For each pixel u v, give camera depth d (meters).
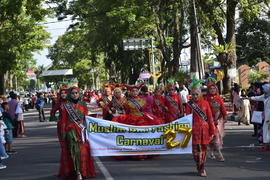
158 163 11.50
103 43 40.78
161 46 35.56
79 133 9.47
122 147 11.17
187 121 11.23
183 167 10.83
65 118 9.52
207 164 11.17
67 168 9.48
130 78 48.69
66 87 9.80
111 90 16.30
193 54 32.22
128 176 9.80
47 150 15.27
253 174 9.74
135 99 12.38
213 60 41.00
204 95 12.06
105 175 9.95
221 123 11.93
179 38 34.94
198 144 9.66
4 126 13.57
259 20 53.56
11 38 32.84
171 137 11.21
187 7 29.52
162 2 31.50
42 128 26.41
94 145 11.02
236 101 22.34
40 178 10.09
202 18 29.59
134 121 12.23
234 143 15.12
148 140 11.25
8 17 30.58
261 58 59.66
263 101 14.21
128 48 33.53
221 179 9.26
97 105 16.91
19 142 18.83
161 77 36.03
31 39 41.31
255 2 31.09
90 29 40.97
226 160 11.73
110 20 34.09
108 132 11.07
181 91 20.39
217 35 33.53
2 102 15.45
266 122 13.22
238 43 59.78
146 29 35.97
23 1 28.69
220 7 30.95
